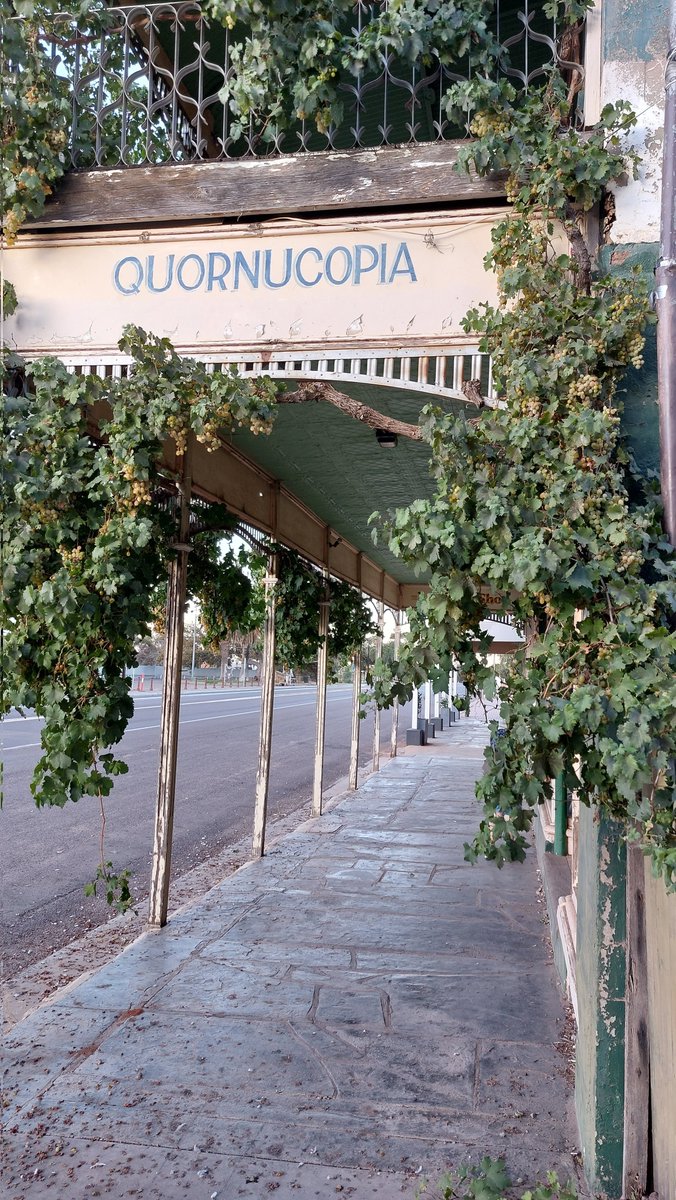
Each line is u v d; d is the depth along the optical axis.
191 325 3.60
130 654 3.75
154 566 3.98
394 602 15.32
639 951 2.86
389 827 9.39
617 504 2.50
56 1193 2.79
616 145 3.00
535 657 2.46
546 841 6.66
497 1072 3.66
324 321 3.46
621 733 2.15
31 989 4.65
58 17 3.63
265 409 3.42
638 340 2.69
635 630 2.36
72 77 3.74
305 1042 3.90
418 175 3.35
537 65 4.75
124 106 3.71
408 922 5.80
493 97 2.95
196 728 22.70
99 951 5.32
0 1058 3.70
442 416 2.69
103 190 3.65
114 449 3.49
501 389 2.84
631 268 2.79
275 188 3.48
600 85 3.11
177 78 3.64
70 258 3.73
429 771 14.97
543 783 2.36
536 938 5.50
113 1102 3.35
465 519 2.54
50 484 3.47
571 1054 3.84
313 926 5.66
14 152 3.54
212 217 3.58
